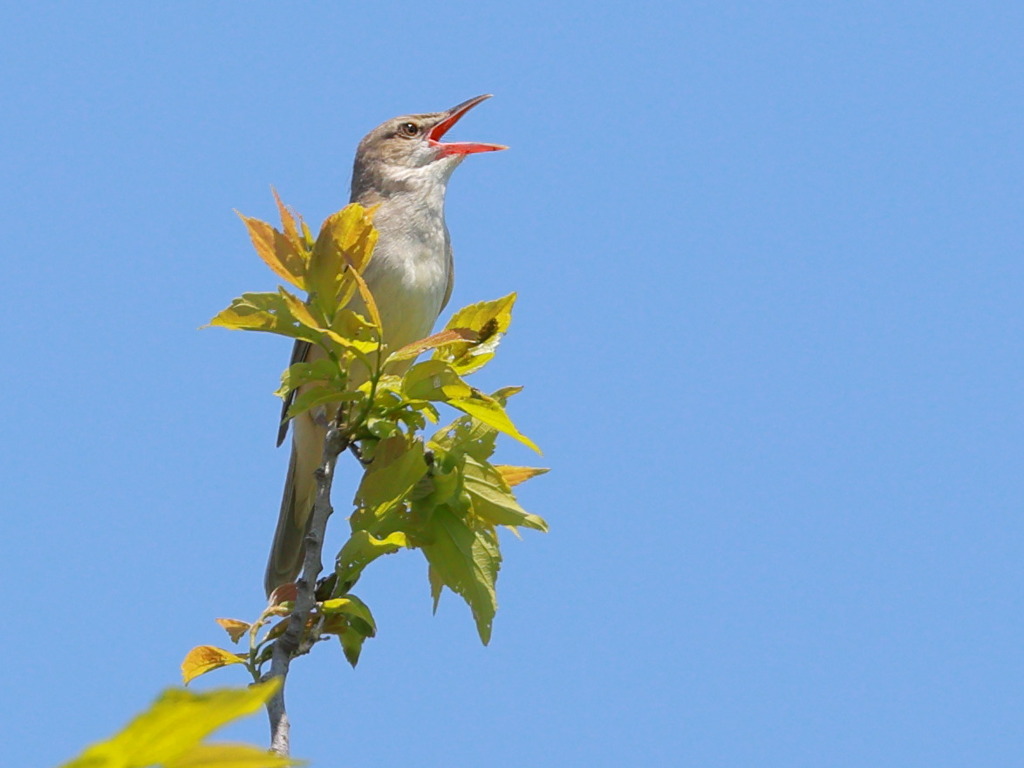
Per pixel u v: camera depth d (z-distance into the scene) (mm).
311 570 8172
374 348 8484
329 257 8570
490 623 8602
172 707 3043
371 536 8492
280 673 7863
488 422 8531
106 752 3008
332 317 8609
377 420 8648
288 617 8305
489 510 8820
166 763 3141
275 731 7246
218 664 8148
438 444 8938
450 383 8414
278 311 8508
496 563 8750
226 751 3338
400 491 8570
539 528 8883
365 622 8461
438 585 8914
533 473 9219
